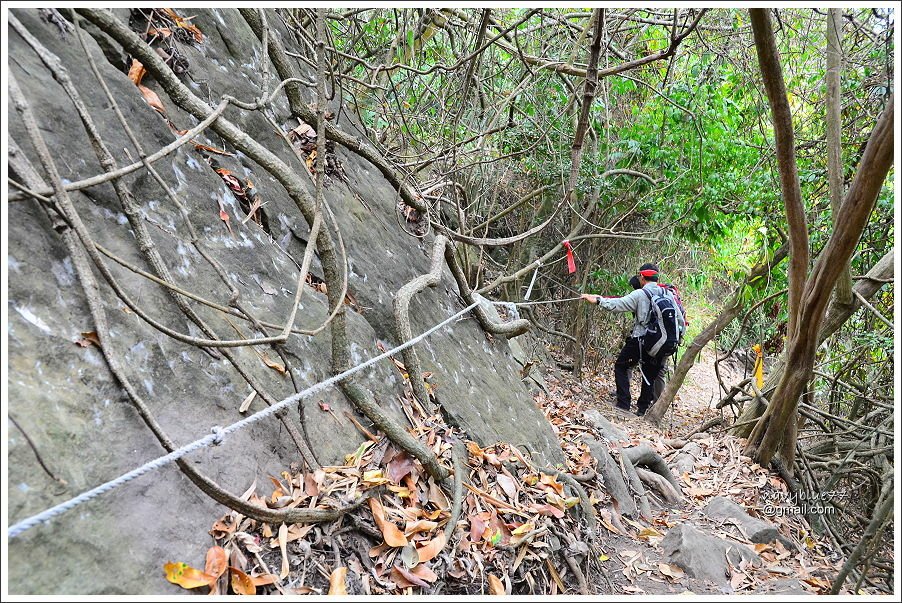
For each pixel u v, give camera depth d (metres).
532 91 4.92
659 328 5.51
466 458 2.36
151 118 1.89
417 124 4.68
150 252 1.60
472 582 1.89
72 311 1.40
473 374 3.02
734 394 5.45
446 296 3.39
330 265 2.00
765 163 5.15
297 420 1.85
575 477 3.07
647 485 3.74
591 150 5.31
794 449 4.30
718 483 4.09
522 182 5.98
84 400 1.33
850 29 4.38
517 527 2.17
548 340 7.06
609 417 5.45
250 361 1.82
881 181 3.14
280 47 2.84
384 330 2.58
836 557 3.54
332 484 1.78
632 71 5.26
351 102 4.25
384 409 2.20
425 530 1.88
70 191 1.48
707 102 4.80
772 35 2.74
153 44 2.13
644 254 6.81
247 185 2.25
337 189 2.93
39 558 1.12
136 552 1.28
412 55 4.37
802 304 3.84
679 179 4.91
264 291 2.05
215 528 1.46
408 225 3.51
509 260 6.14
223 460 1.57
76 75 1.69
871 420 4.96
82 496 1.09
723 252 5.93
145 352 1.53
